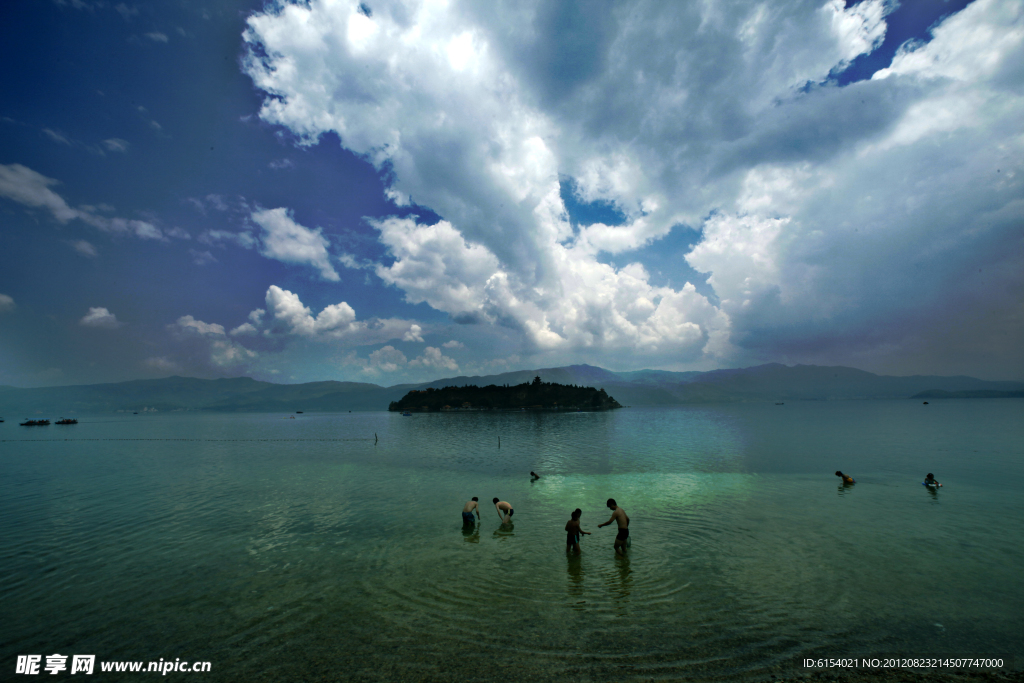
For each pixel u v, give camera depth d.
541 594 12.37
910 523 19.27
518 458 45.66
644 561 14.86
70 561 15.59
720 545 16.44
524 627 10.57
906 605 11.51
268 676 8.81
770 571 13.87
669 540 17.09
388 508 23.20
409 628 10.61
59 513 22.88
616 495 25.86
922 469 34.38
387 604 11.90
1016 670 8.73
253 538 18.03
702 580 13.21
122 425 156.38
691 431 82.50
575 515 16.31
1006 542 16.55
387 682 8.53
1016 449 47.31
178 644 10.08
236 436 90.44
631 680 8.50
